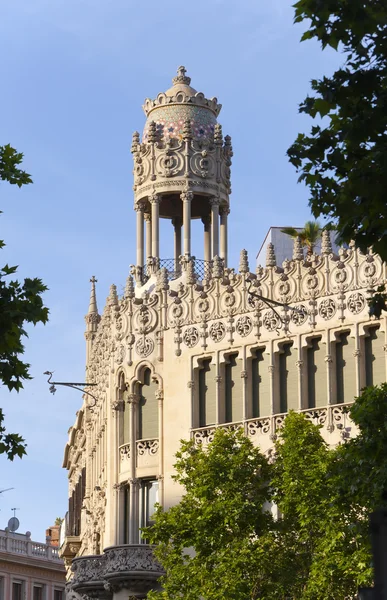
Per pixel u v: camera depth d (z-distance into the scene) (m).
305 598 58.12
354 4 31.61
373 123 32.81
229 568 59.59
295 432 60.88
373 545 23.14
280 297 74.12
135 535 77.19
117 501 78.88
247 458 62.81
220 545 61.28
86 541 92.50
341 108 33.19
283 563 60.06
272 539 60.31
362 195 33.19
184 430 76.50
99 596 80.12
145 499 77.69
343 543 57.12
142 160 87.62
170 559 61.94
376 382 70.69
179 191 86.00
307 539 60.00
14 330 39.81
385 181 33.03
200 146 87.12
